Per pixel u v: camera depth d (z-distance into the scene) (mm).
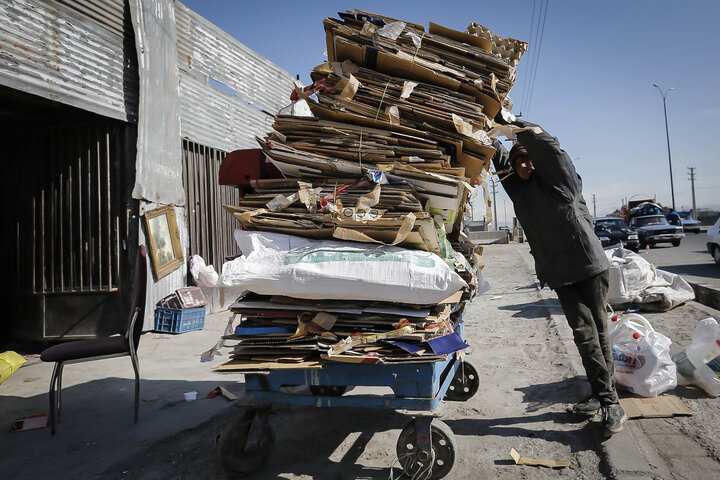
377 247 2426
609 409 2916
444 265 2352
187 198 7863
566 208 3043
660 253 17266
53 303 6641
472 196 3191
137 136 6582
